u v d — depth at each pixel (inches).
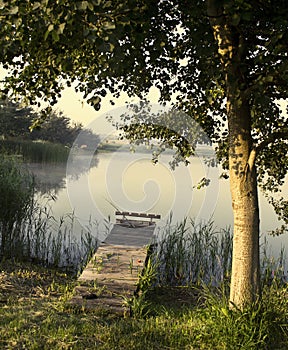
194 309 189.5
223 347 147.1
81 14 104.4
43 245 302.7
